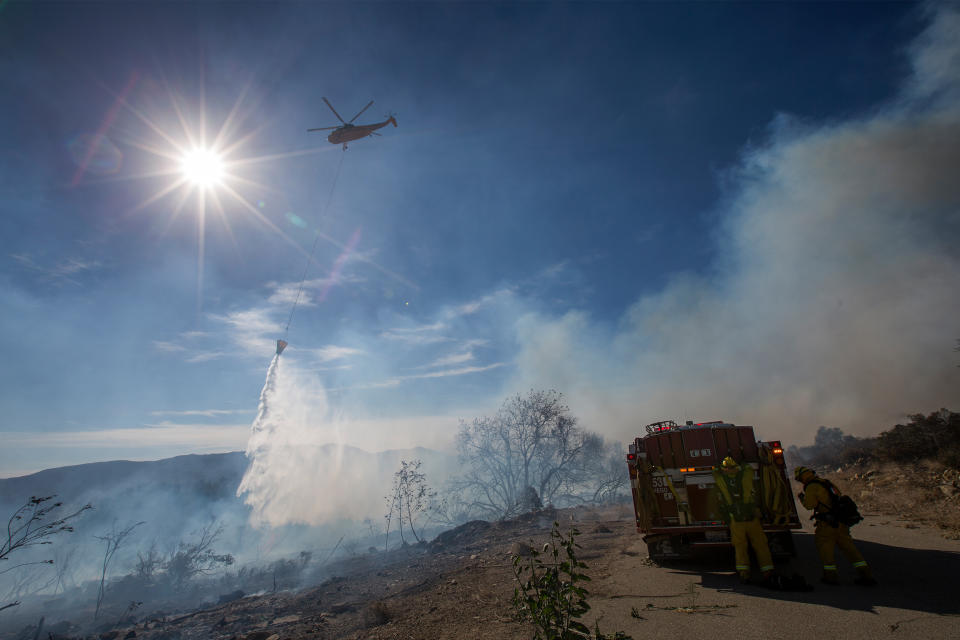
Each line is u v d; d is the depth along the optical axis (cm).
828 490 634
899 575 634
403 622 623
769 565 640
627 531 1406
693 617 523
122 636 885
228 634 775
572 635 407
